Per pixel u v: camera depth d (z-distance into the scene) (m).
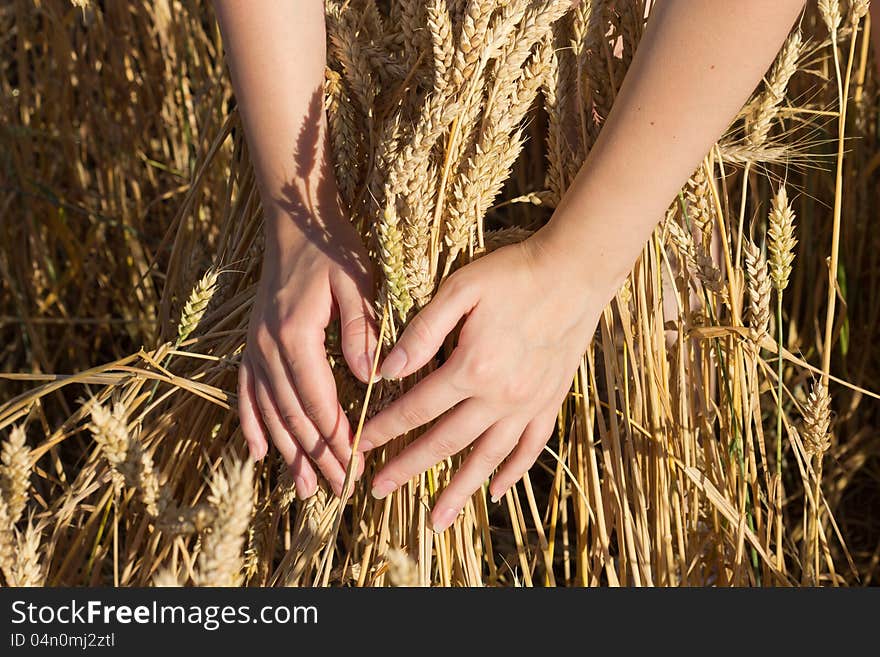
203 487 1.03
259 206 1.13
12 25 2.10
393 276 0.81
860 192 1.66
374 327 0.88
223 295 1.14
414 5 0.91
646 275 1.03
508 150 0.86
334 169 0.98
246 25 0.88
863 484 1.69
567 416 1.27
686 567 1.07
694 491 1.09
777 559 1.06
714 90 0.75
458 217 0.85
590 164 0.81
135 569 1.03
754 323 0.92
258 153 0.92
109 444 0.73
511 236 0.95
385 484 0.90
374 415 0.93
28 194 1.81
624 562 1.02
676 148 0.77
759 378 1.53
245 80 0.90
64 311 1.85
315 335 0.88
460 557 0.98
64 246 1.88
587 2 0.90
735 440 1.01
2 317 1.72
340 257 0.89
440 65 0.83
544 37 0.88
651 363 1.02
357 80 0.93
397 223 0.84
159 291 1.94
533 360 0.85
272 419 0.92
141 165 1.99
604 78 0.95
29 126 1.95
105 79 1.90
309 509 0.99
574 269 0.83
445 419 0.87
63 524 0.99
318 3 0.91
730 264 0.97
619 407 1.25
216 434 1.08
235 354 1.05
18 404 0.98
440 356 0.97
